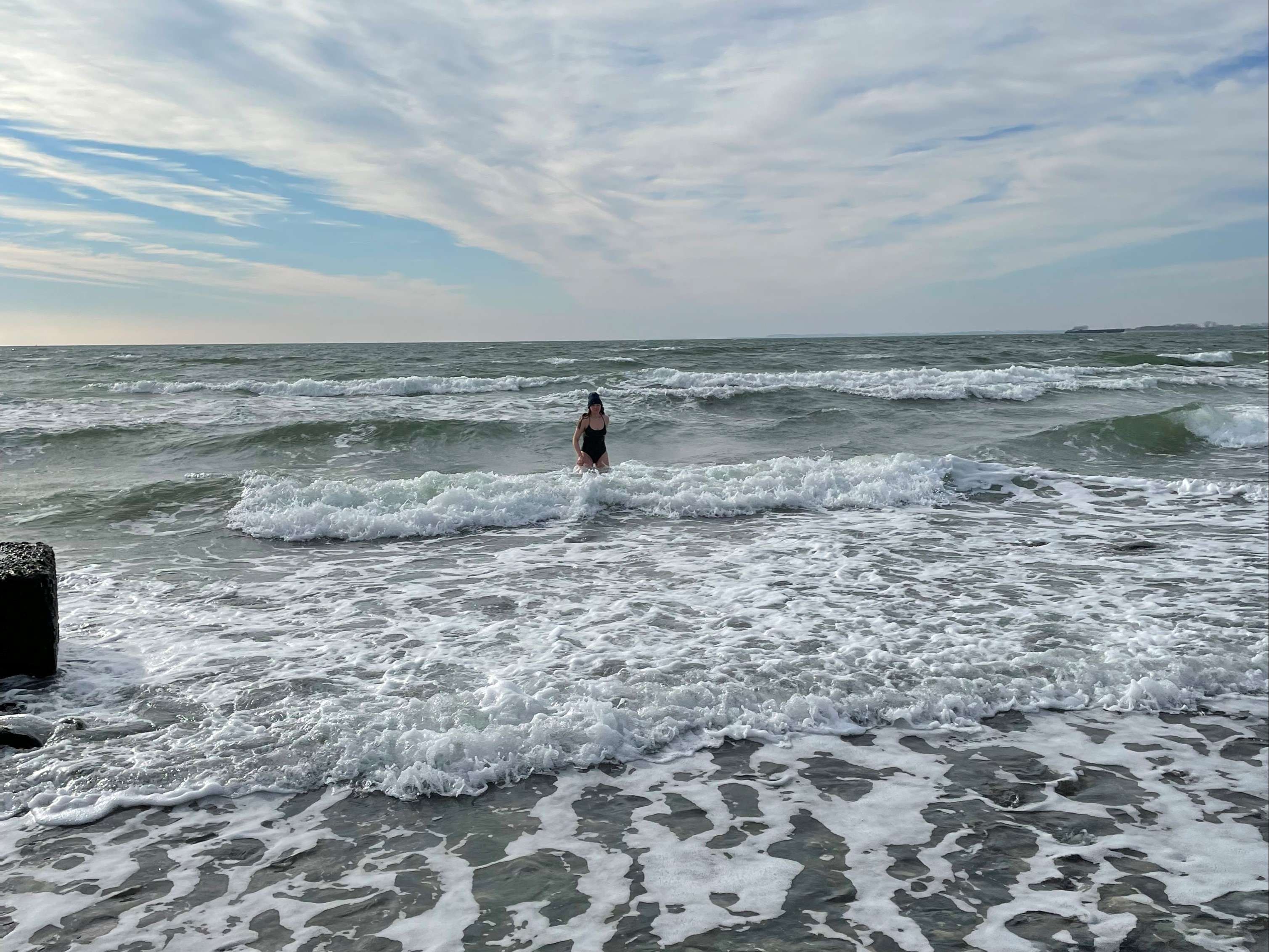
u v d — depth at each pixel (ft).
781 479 38.50
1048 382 83.76
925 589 24.56
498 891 10.97
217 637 20.61
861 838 12.25
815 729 15.78
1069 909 10.60
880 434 56.54
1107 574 26.13
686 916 10.43
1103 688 17.33
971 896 10.89
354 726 15.20
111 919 10.34
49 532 31.71
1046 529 32.37
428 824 12.62
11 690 17.11
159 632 21.01
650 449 52.19
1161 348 183.73
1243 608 22.50
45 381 87.30
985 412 65.67
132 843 12.04
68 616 22.06
